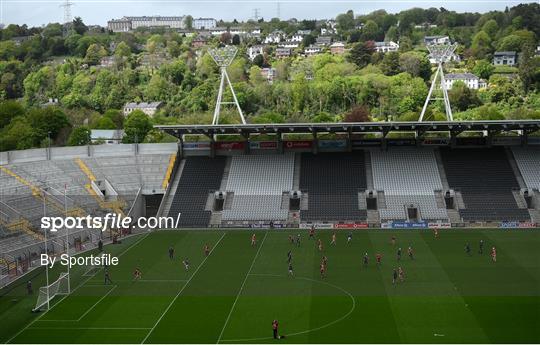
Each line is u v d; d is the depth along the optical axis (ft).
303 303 229.25
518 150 415.44
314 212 378.32
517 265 275.80
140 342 193.67
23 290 253.24
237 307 226.17
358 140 429.79
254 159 428.15
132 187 404.77
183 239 343.87
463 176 397.60
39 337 199.52
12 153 414.21
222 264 288.10
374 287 247.50
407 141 426.92
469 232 346.54
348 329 201.87
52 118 574.56
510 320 206.90
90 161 423.64
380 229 360.07
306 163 420.36
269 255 303.89
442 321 207.31
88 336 199.72
